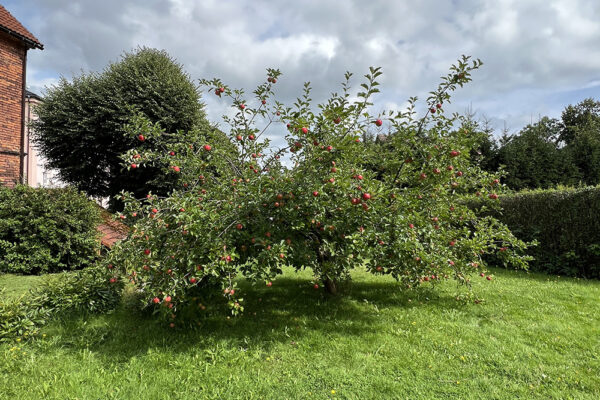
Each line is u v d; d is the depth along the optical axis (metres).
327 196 3.28
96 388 2.43
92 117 11.97
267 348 3.08
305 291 4.91
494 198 4.57
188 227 2.79
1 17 8.56
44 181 16.03
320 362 2.82
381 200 3.48
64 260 6.26
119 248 3.20
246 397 2.35
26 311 3.30
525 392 2.39
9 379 2.53
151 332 3.36
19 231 5.95
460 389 2.43
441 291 4.89
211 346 3.10
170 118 12.09
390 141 4.11
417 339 3.24
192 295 3.52
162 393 2.39
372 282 5.48
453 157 3.66
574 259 6.05
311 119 3.31
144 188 12.76
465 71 3.47
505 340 3.20
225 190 3.45
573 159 13.59
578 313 3.91
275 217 3.38
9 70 8.73
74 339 3.16
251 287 5.09
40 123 12.72
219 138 4.11
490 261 7.20
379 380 2.55
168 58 13.77
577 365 2.74
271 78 3.93
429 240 3.68
